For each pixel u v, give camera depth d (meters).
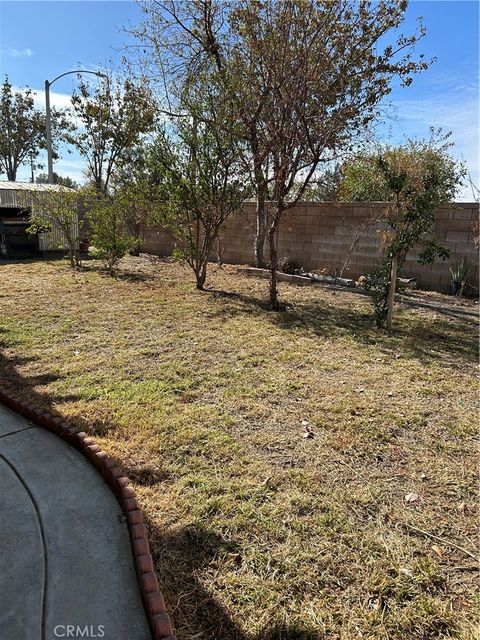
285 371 4.05
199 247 7.66
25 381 3.65
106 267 9.86
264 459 2.63
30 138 26.52
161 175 7.09
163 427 2.95
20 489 2.24
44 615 1.53
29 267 9.86
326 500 2.27
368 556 1.91
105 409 3.19
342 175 9.43
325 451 2.73
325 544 1.98
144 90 8.83
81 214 10.33
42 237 11.62
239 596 1.70
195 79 6.69
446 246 7.56
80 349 4.50
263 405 3.34
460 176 7.84
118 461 2.55
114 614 1.55
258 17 5.92
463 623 1.61
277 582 1.77
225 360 4.30
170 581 1.75
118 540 1.91
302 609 1.65
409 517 2.17
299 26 5.57
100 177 14.59
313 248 9.12
